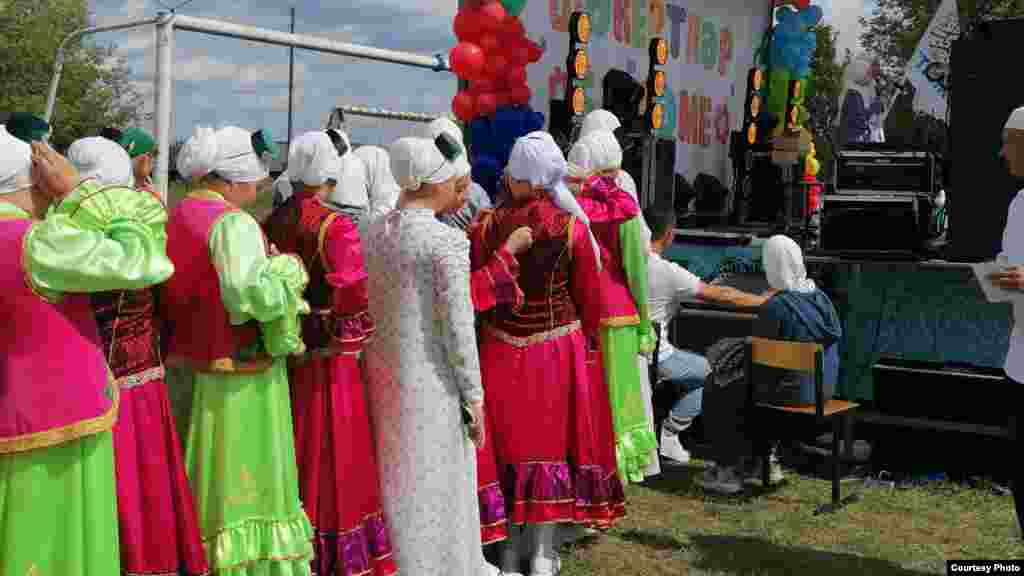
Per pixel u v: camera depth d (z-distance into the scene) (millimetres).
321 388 3252
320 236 3223
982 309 6359
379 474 3406
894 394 6152
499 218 3967
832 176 7039
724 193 11188
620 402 4590
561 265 3916
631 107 8969
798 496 5566
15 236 2484
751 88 11062
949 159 6430
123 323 2807
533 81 7977
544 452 3936
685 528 4980
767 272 5461
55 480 2555
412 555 3361
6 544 2516
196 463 3035
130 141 4520
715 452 6000
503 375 3957
